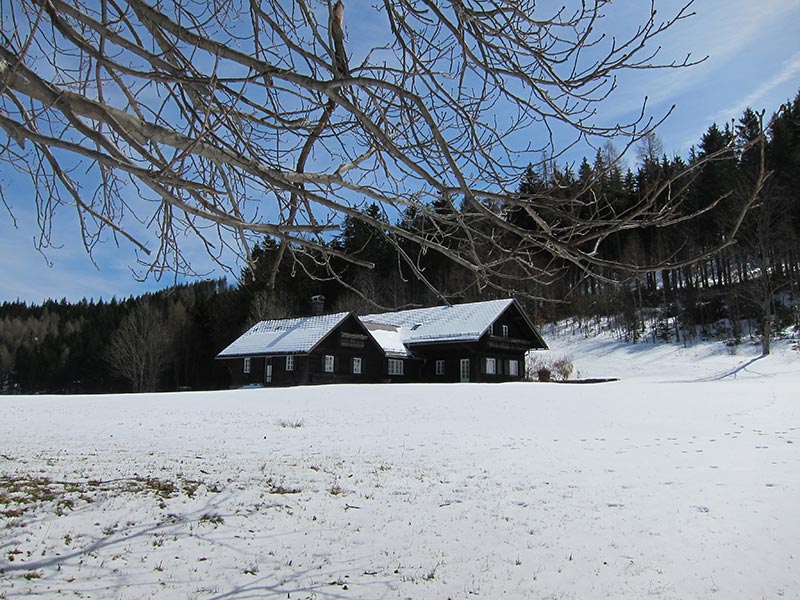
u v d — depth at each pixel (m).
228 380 62.34
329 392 29.41
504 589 6.82
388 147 3.18
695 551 7.87
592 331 62.31
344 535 8.61
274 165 3.74
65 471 11.94
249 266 4.01
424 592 6.71
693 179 3.27
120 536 8.24
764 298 47.62
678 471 12.35
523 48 3.52
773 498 10.05
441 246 3.48
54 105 2.94
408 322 49.66
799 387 26.73
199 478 11.64
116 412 22.91
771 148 37.84
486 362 45.56
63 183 3.31
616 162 3.22
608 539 8.42
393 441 16.62
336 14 3.43
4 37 3.24
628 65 3.31
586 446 15.52
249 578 7.02
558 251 3.22
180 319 64.38
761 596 6.53
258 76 3.06
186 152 2.89
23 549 7.61
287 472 12.46
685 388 28.17
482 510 9.86
